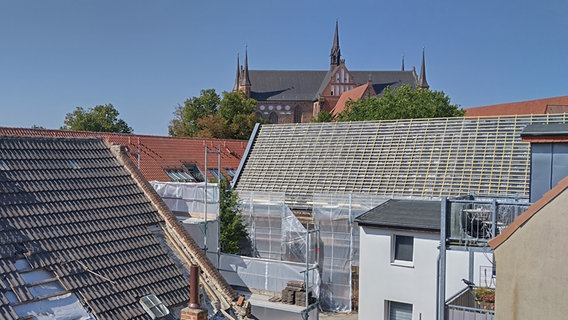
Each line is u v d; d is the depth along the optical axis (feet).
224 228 87.81
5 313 28.99
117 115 244.63
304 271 71.36
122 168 49.34
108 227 41.04
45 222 37.01
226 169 143.13
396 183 96.58
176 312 38.17
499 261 28.25
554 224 26.76
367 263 71.20
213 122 213.05
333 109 326.44
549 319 26.78
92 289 34.55
